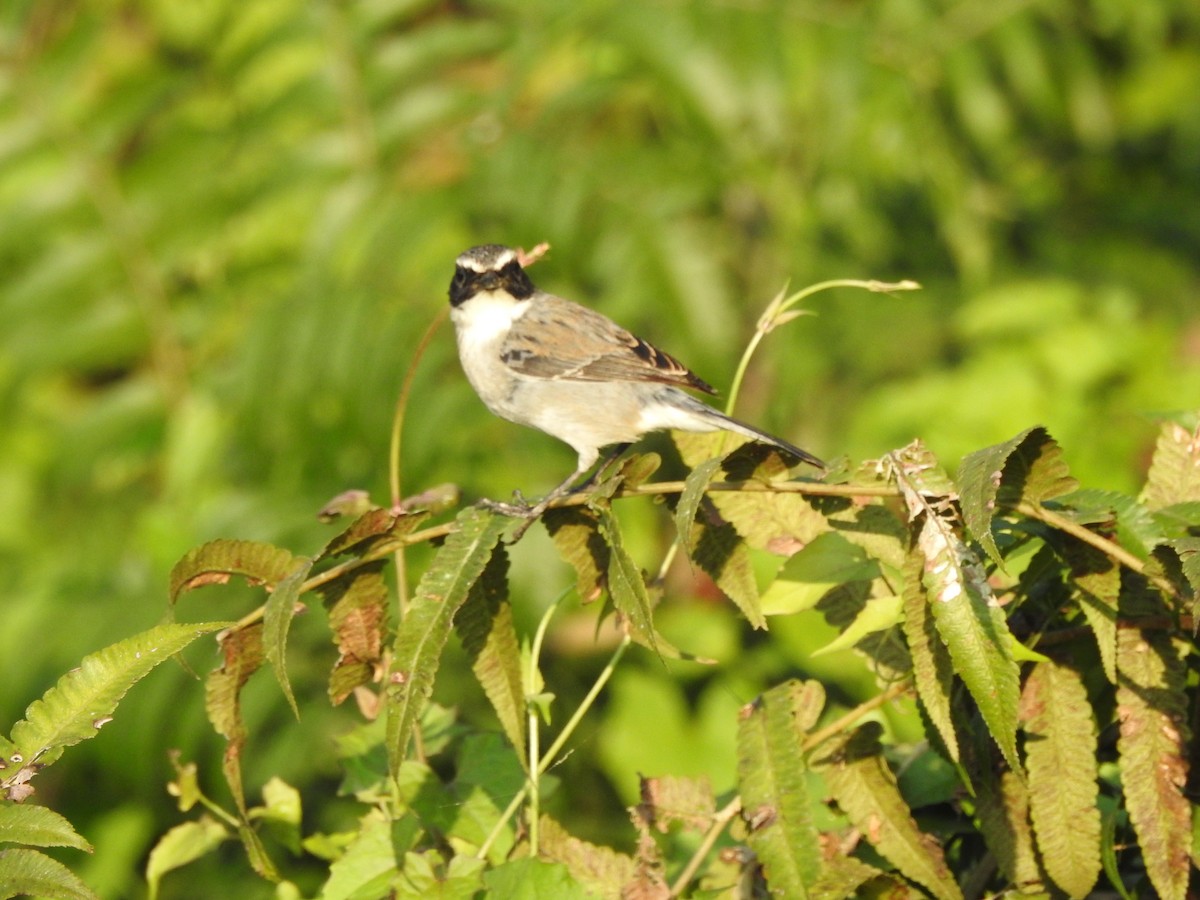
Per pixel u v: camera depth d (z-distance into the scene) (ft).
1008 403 39.63
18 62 42.80
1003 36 44.37
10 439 43.93
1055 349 40.14
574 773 36.40
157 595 38.34
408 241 40.19
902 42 44.24
